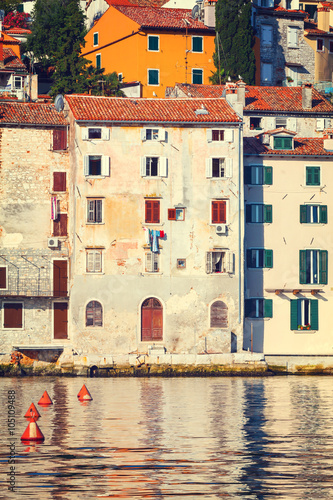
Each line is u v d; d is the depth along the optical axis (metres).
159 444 73.62
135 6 183.12
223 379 124.19
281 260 139.50
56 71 170.38
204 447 72.44
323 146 143.12
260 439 76.12
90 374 127.50
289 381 122.00
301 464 66.38
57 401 99.75
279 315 139.38
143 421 85.44
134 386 114.56
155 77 174.62
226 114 134.88
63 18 180.38
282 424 84.06
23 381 121.38
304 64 185.38
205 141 133.50
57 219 134.50
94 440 75.25
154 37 174.75
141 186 132.25
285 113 153.75
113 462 66.69
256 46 179.12
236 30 169.38
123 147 132.00
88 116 130.88
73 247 131.38
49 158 134.88
